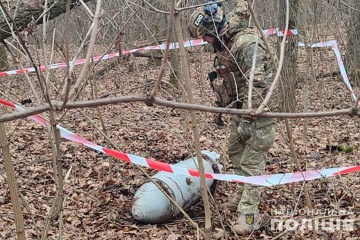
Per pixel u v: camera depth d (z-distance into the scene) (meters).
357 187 4.77
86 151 6.21
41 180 5.32
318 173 3.55
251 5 1.98
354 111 1.25
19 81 8.26
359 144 6.18
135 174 5.37
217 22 3.69
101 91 9.78
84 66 1.20
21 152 6.31
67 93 1.16
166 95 7.24
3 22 2.80
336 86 8.55
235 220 4.12
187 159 4.64
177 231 4.15
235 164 4.23
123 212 4.58
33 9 2.88
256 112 1.25
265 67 3.68
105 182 5.17
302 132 6.72
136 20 6.83
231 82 3.88
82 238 4.13
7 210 4.62
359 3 6.02
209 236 2.42
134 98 1.19
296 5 6.50
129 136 6.86
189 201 4.34
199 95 8.58
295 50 6.50
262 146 3.88
